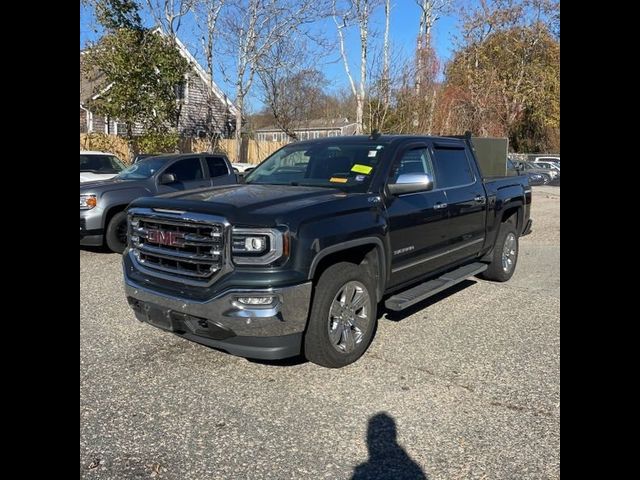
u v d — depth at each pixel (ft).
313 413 11.79
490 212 21.50
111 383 13.12
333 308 13.61
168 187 31.30
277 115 93.50
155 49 60.39
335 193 14.67
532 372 13.97
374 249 14.84
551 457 10.16
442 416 11.72
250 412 11.82
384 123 68.13
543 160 103.04
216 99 89.15
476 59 98.58
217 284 12.21
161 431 11.02
